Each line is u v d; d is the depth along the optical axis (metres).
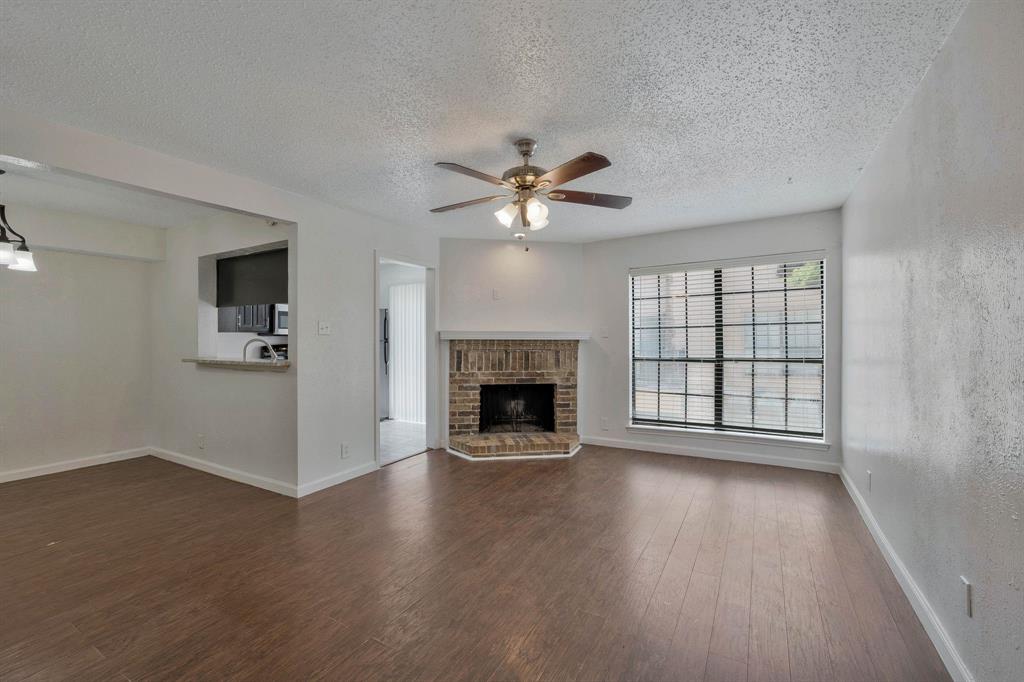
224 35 1.66
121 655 1.83
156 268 4.86
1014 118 1.30
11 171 2.85
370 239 4.23
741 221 4.41
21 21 1.56
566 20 1.58
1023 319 1.27
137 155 2.62
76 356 4.46
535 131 2.46
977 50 1.50
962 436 1.64
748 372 4.53
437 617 2.07
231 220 4.12
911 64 1.88
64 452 4.38
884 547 2.59
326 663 1.78
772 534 2.90
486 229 4.78
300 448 3.61
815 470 4.18
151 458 4.79
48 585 2.35
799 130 2.47
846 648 1.85
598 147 2.69
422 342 6.70
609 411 5.19
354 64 1.85
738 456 4.52
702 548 2.71
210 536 2.91
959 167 1.65
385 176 3.15
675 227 4.62
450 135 2.51
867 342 3.03
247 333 5.20
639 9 1.53
